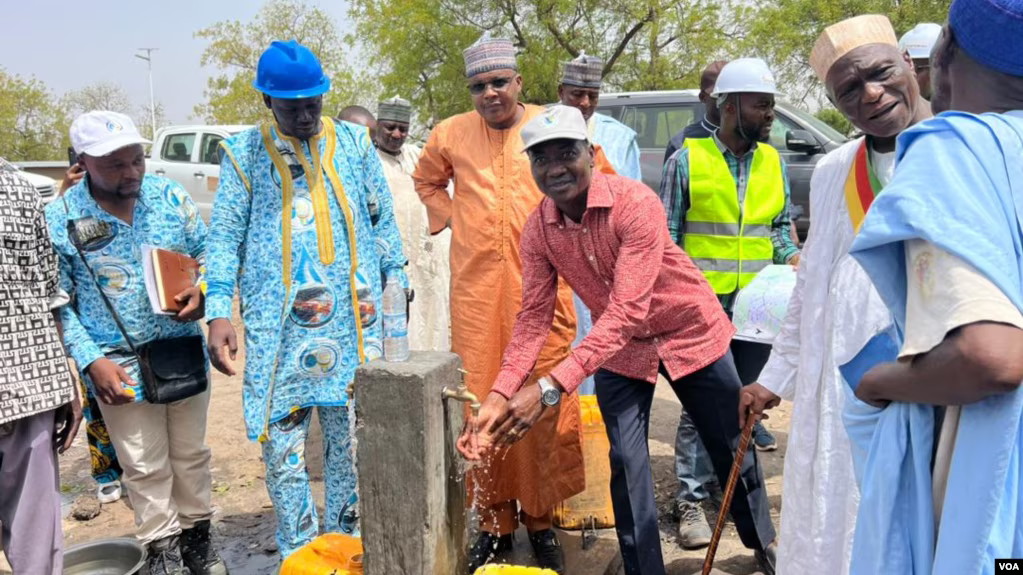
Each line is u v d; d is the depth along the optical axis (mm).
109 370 3010
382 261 3293
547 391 2432
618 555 3396
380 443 2227
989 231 1210
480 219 3275
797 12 19812
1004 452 1238
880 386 1411
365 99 29391
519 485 3219
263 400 2924
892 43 2197
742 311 3320
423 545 2240
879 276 1372
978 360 1145
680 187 3732
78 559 3209
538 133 2459
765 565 3074
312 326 2957
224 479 4578
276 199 2926
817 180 2424
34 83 40562
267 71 2809
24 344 2678
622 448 2822
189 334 3291
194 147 12617
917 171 1306
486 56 3193
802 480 2348
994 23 1277
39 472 2760
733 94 3520
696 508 3609
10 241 2623
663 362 2818
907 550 1444
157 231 3213
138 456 3195
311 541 2812
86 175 3146
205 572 3441
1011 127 1278
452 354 2434
